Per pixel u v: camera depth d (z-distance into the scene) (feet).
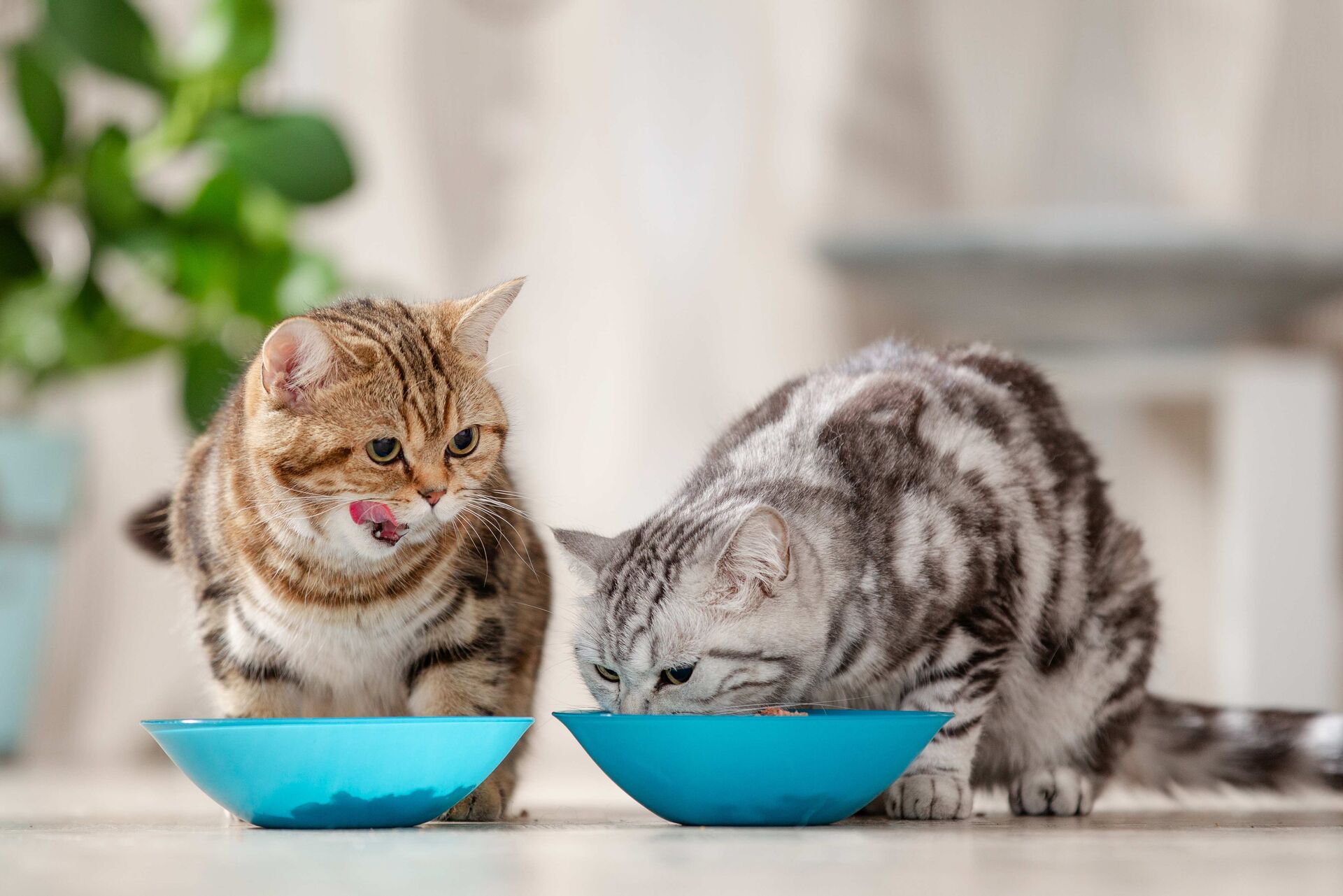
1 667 15.58
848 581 7.86
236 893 4.57
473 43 19.31
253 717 7.82
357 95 19.26
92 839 6.40
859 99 18.79
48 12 14.67
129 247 15.34
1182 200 18.30
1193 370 15.92
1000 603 8.11
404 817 6.79
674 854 5.66
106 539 18.49
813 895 4.51
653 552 8.04
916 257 14.58
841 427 8.38
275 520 7.56
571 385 19.15
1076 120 18.48
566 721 6.98
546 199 19.26
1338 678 16.55
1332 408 15.38
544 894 4.53
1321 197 18.02
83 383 17.34
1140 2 18.35
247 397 7.62
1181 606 17.93
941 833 6.70
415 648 7.88
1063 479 8.64
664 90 19.13
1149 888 4.69
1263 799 10.13
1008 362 9.23
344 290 15.60
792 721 6.68
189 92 15.29
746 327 18.92
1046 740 8.84
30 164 17.54
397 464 7.67
